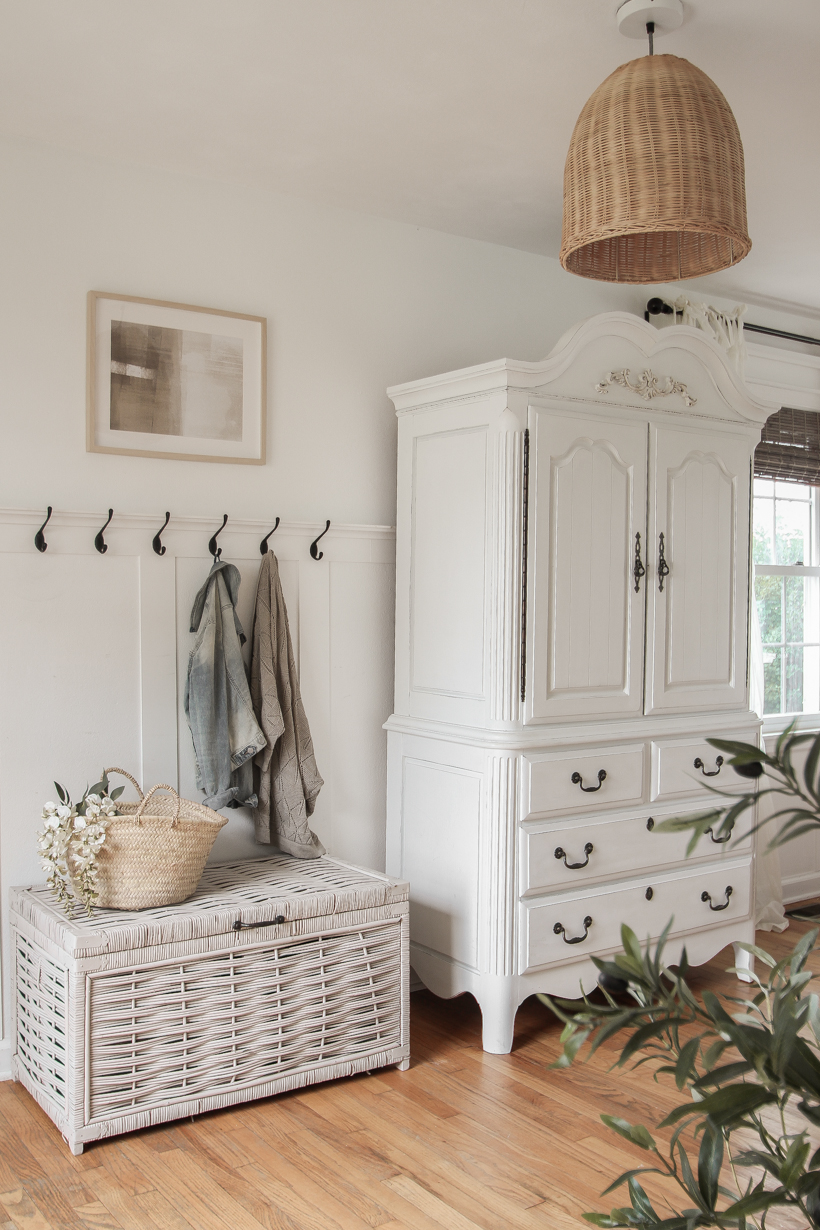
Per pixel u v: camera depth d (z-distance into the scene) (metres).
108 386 2.90
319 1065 2.66
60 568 2.82
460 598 3.02
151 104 2.63
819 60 2.42
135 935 2.38
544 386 2.91
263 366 3.16
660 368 3.17
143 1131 2.45
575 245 2.05
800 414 4.54
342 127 2.77
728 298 4.33
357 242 3.38
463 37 2.33
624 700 3.09
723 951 3.88
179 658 3.01
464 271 3.63
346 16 2.24
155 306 2.97
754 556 4.44
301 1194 2.17
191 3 2.18
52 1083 2.45
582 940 2.99
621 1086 2.70
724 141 1.98
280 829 3.07
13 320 2.77
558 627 2.94
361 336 3.39
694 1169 2.27
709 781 3.30
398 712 3.31
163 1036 2.43
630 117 1.96
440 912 3.07
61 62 2.42
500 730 2.86
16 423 2.78
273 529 3.18
